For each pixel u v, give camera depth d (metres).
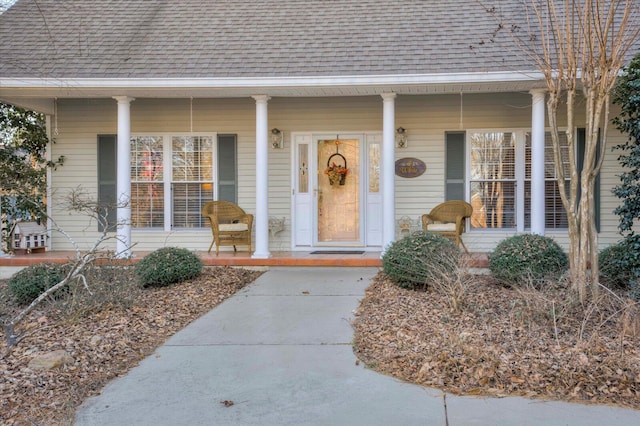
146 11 9.99
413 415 3.34
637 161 6.25
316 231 9.88
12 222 9.37
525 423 3.22
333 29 9.09
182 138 9.88
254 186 9.81
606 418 3.27
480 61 7.77
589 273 6.25
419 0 9.76
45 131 9.88
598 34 5.44
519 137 9.30
